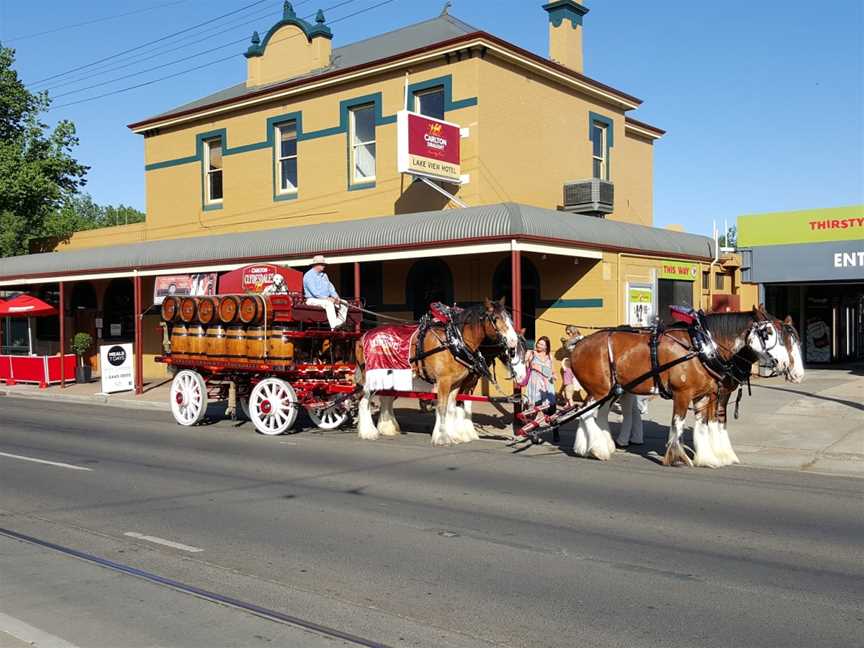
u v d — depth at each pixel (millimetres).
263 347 14805
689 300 21000
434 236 16172
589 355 11812
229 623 5590
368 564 6910
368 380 14039
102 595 6199
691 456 12242
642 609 5773
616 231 18062
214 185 25938
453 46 19641
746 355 10844
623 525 8133
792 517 8430
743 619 5570
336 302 14750
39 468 11609
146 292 27984
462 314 13234
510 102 20516
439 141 19000
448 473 11031
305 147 23016
